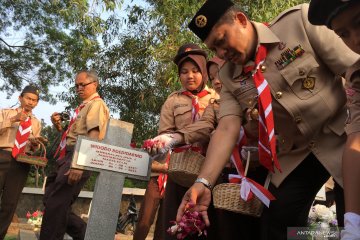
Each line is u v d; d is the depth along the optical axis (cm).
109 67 1205
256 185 235
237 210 240
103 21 926
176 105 355
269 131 225
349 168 176
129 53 1154
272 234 237
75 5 898
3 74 1549
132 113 1227
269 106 228
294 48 232
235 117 254
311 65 229
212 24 235
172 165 296
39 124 602
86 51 1188
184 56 358
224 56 243
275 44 238
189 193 224
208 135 304
